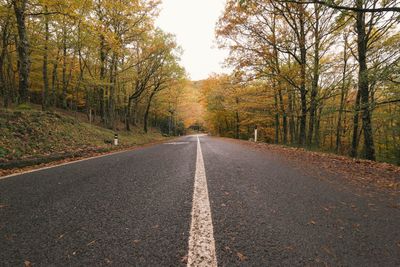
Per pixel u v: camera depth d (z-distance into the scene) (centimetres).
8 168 587
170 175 475
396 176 510
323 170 573
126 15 1855
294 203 305
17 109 1076
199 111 6075
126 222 239
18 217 251
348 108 1388
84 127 1448
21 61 1131
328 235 216
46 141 937
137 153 955
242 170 534
